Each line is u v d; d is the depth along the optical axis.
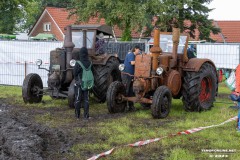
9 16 33.88
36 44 15.29
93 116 9.62
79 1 27.39
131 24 24.48
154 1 25.12
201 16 28.55
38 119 9.02
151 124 8.71
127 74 10.02
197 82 10.13
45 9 48.12
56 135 7.41
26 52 15.48
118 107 9.98
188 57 11.53
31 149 6.16
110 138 7.35
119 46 18.42
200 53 16.48
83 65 9.13
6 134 6.95
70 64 10.20
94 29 11.48
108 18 25.77
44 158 6.07
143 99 9.59
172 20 28.08
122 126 8.33
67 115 9.66
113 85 9.89
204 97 10.70
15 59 15.65
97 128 8.18
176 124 8.66
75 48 11.39
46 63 15.02
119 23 26.20
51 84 10.70
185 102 10.29
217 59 16.25
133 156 6.30
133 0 25.45
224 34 43.91
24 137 6.73
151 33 30.28
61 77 10.66
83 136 7.50
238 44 15.86
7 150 6.25
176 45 10.05
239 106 8.09
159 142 7.07
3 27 41.34
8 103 11.34
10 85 15.84
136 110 10.55
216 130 8.12
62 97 11.20
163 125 8.61
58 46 15.05
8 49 15.70
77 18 28.08
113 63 11.67
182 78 10.38
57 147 6.71
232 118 9.23
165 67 9.75
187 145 6.96
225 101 12.47
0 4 31.89
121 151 6.45
